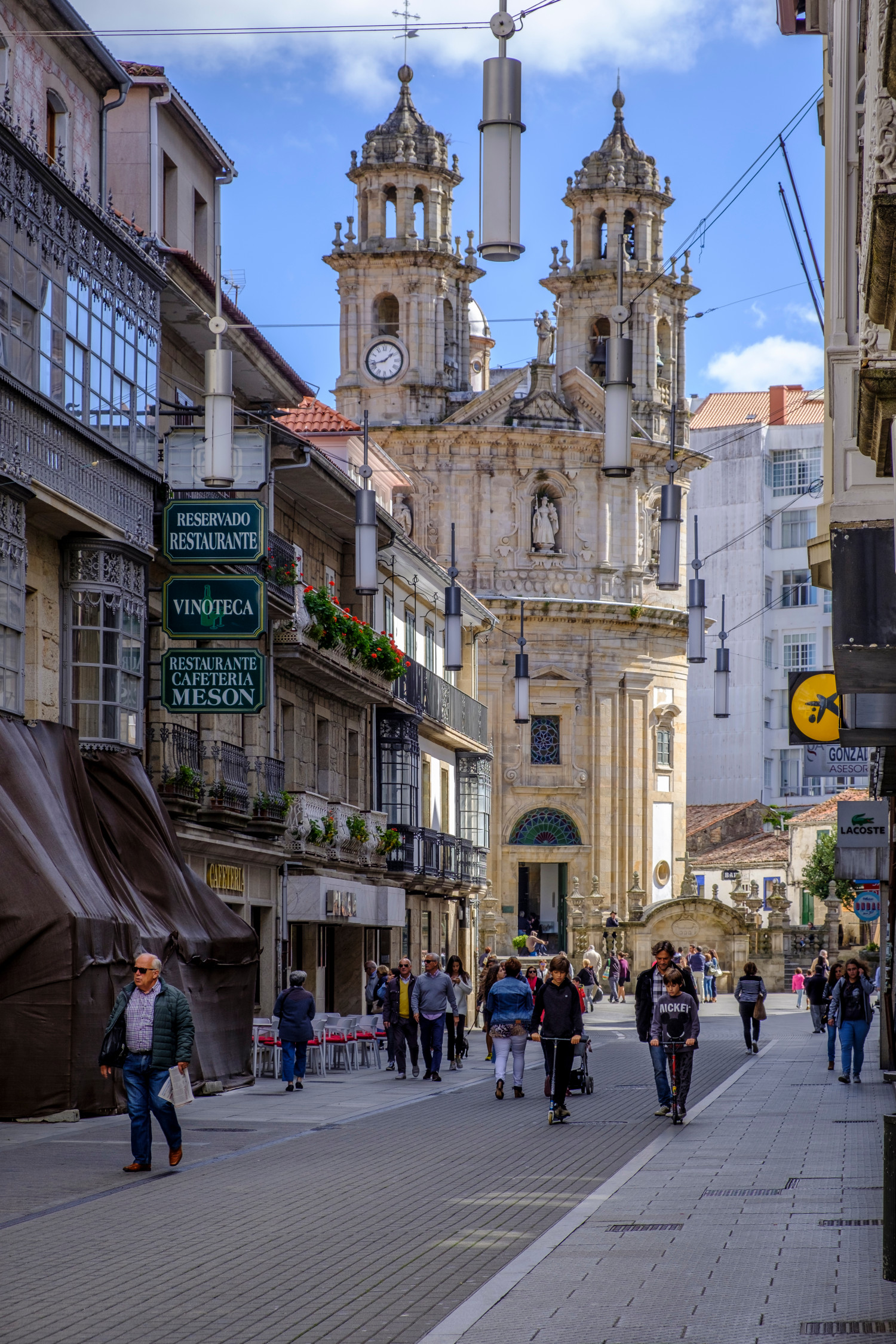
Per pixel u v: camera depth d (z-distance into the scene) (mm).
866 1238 12727
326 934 41469
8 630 22859
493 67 12484
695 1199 14945
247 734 34750
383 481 58344
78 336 25172
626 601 80625
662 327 83688
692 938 76750
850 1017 29125
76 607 25703
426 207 81188
